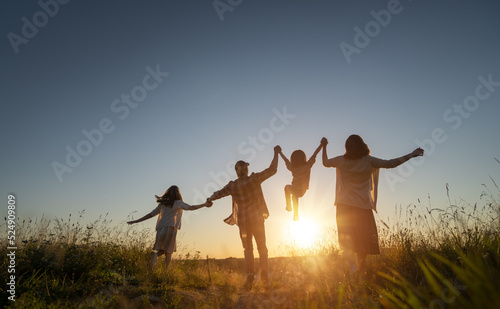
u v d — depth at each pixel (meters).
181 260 8.05
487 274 2.19
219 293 5.66
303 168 6.20
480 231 4.14
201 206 7.07
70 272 5.68
